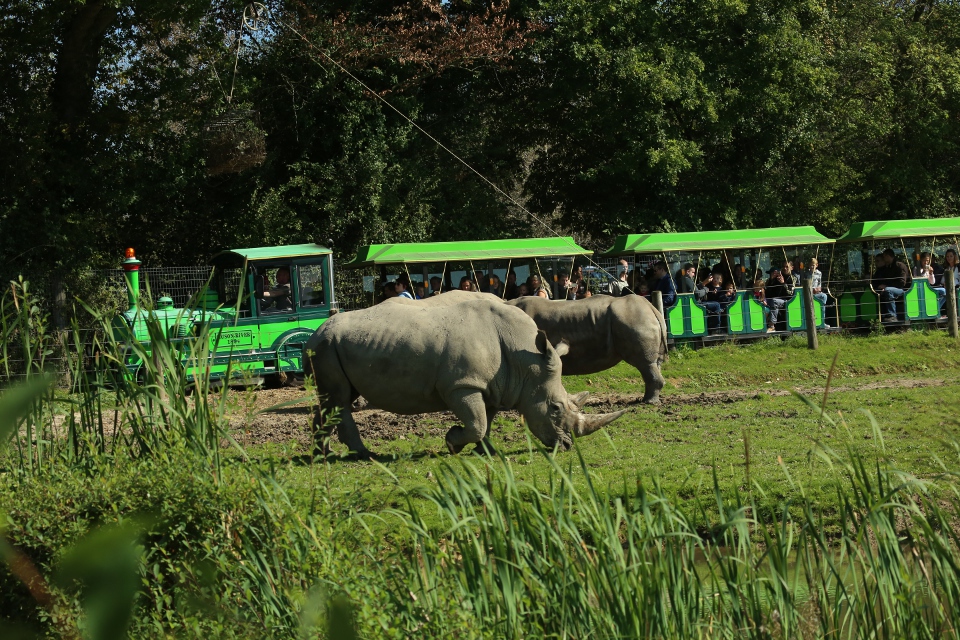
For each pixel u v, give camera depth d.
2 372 8.79
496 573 6.12
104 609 1.32
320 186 33.41
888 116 39.38
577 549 6.28
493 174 38.53
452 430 13.94
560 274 28.17
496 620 5.74
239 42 29.55
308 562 6.07
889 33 39.94
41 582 1.90
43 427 8.41
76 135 29.33
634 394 21.31
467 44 33.72
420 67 34.25
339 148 33.81
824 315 29.25
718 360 25.25
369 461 13.60
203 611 3.27
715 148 37.81
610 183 37.12
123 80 30.31
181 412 7.89
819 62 37.16
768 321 28.31
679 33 36.16
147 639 5.25
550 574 6.09
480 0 36.44
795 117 36.78
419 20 35.44
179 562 5.96
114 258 32.22
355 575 5.78
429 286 26.66
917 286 29.52
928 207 40.56
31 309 9.44
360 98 33.66
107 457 7.68
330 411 14.11
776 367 24.58
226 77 30.72
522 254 27.25
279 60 32.88
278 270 23.81
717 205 36.88
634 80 34.19
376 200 33.34
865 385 21.53
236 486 6.90
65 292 24.45
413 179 34.78
